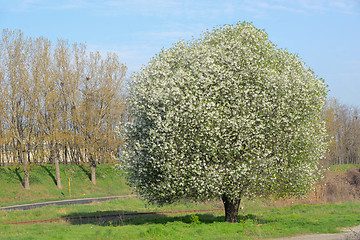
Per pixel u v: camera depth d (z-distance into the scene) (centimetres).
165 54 2495
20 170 6178
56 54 6456
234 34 2508
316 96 2452
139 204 4281
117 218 3133
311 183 2536
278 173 2319
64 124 6331
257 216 2956
